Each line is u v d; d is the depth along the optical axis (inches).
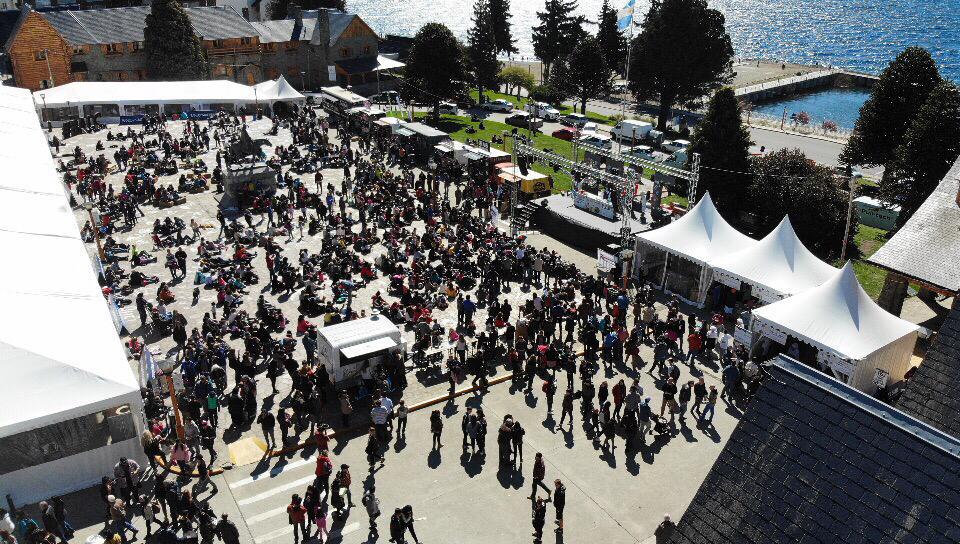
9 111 1962.4
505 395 1043.9
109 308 1160.2
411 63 2866.6
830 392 491.5
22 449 796.0
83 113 2469.2
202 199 1818.4
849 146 2114.9
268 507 813.9
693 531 489.1
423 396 1030.4
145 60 3070.9
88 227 1553.9
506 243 1501.0
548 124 3083.2
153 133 2349.9
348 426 956.0
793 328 1042.1
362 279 1384.1
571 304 1211.9
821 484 460.4
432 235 1519.4
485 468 887.7
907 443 448.1
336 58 3511.3
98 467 845.2
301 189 1766.7
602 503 827.4
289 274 1337.4
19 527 729.0
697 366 1113.4
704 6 2960.1
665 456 910.4
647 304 1240.2
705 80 3122.5
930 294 1390.3
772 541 455.8
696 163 1630.2
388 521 792.3
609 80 3661.4
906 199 1771.7
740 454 500.4
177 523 760.3
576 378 1082.7
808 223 1711.4
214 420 937.5
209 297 1312.7
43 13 2947.8
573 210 1702.8
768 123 3275.1
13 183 1389.0
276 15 4424.2
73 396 810.8
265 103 2726.4
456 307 1299.2
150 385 967.6
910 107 1959.9
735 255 1277.1
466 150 2151.8
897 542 418.3
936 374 675.4
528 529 788.6
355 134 2506.2
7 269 1014.4
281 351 1050.1
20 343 835.4
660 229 1395.2
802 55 7308.1
